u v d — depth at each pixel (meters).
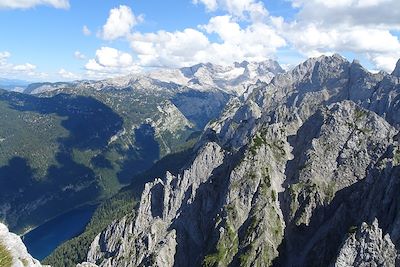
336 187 198.75
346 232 164.25
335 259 145.50
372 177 178.25
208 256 194.00
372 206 164.75
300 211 194.12
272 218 194.62
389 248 139.12
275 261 182.00
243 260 183.75
